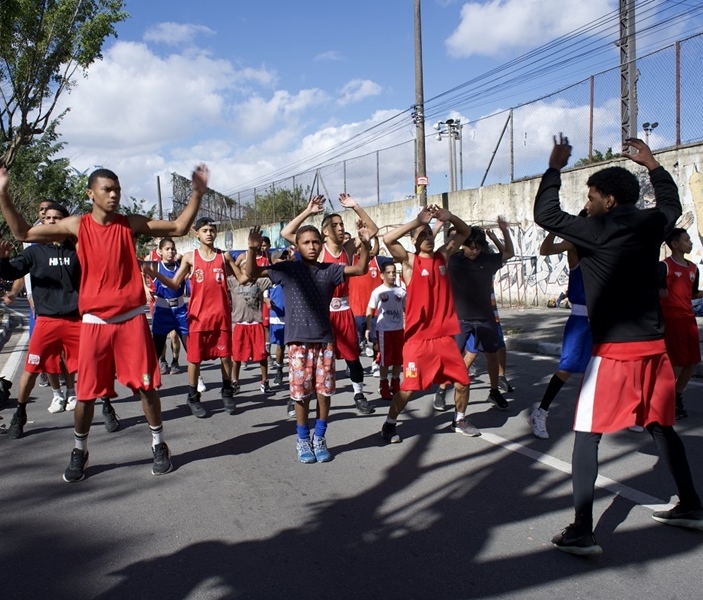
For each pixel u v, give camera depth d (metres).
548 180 3.50
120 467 4.99
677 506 3.66
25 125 13.84
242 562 3.38
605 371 3.37
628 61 14.87
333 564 3.35
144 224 4.64
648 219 3.32
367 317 8.66
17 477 4.79
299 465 4.97
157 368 4.71
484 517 3.91
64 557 3.47
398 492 4.36
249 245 4.77
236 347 7.67
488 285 6.48
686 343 5.79
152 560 3.42
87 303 4.52
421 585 3.12
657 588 3.04
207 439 5.76
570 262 5.52
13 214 4.17
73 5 13.27
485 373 8.83
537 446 5.30
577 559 3.34
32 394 7.92
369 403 6.84
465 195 19.58
